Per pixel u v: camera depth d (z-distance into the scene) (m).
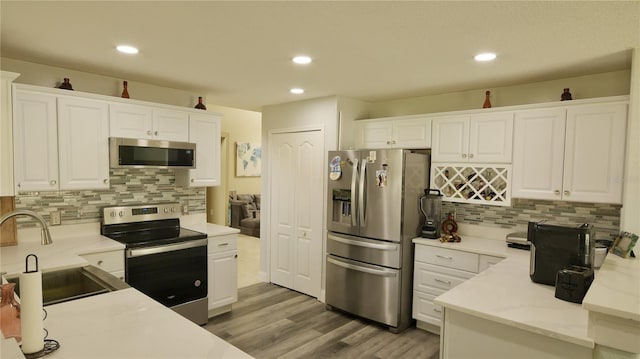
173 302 3.22
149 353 1.25
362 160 3.62
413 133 3.74
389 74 3.12
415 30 2.14
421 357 2.97
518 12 1.87
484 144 3.27
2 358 1.02
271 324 3.56
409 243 3.51
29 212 1.63
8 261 2.37
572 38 2.22
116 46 2.50
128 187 3.52
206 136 3.79
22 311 1.21
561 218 3.17
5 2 1.82
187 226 3.91
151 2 1.81
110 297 1.78
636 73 2.36
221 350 1.28
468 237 3.64
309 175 4.30
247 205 8.12
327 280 3.95
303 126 4.35
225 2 1.80
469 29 2.11
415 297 3.50
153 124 3.38
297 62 2.81
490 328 1.74
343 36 2.25
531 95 3.35
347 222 3.85
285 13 1.92
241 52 2.59
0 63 2.79
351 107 4.21
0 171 2.44
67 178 2.89
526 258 2.76
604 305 1.41
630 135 2.39
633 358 1.38
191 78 3.36
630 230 2.39
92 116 3.02
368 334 3.38
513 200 3.27
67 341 1.32
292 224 4.50
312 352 3.03
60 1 1.80
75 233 3.19
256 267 5.55
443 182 3.59
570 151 2.84
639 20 1.94
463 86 3.53
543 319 1.63
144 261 3.00
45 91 2.76
